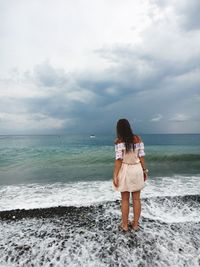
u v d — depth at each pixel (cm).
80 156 1719
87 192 750
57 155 1798
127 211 412
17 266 324
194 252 351
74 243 379
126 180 391
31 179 982
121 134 392
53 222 467
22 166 1320
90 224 454
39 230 431
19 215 504
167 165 1376
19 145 3234
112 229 428
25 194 733
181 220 496
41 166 1322
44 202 648
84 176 1044
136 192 408
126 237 395
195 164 1408
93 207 550
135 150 396
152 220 465
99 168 1260
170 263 324
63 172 1145
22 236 408
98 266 319
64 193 740
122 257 338
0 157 1698
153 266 317
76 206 566
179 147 2605
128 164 395
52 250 360
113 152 2009
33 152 2062
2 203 643
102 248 362
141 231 416
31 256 346
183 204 572
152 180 929
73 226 446
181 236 399
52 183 898
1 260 338
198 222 459
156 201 585
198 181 909
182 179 952
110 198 681
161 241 381
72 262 329
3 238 402
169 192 735
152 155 1702
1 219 484
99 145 3122
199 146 2769
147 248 361
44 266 322
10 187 831
